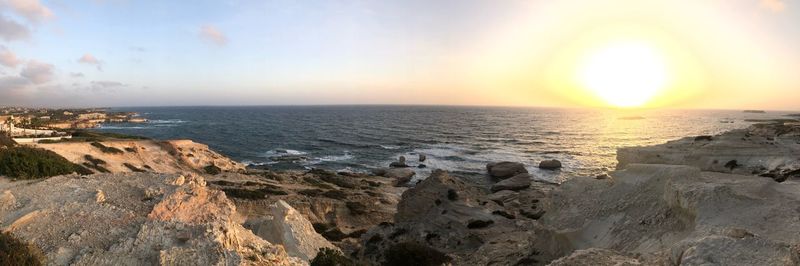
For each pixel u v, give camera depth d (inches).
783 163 1269.7
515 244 1071.6
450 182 1579.7
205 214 796.0
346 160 3769.7
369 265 1009.5
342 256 815.7
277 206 999.6
